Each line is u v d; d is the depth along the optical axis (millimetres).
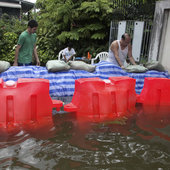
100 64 4965
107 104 3412
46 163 2037
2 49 9961
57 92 4113
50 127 2838
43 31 12141
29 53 5023
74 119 3148
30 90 2979
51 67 4254
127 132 2801
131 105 3717
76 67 4590
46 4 12453
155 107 3832
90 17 10867
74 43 11852
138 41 7102
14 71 4062
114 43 5105
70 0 10930
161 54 6211
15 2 17844
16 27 12688
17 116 2924
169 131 2875
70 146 2379
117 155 2242
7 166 1953
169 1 5691
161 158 2221
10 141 2412
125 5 8531
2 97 2854
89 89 3322
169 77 5172
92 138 2592
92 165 2039
